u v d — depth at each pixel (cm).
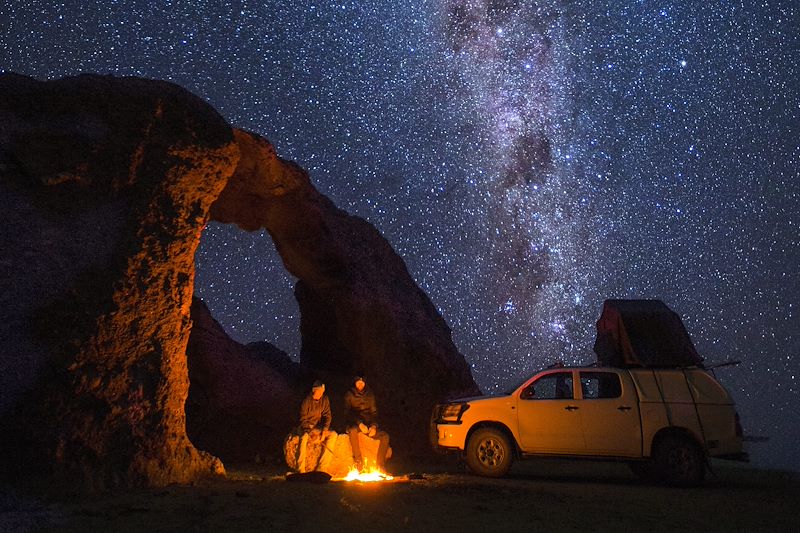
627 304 1277
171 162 995
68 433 774
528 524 662
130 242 920
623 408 1122
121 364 857
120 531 570
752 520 754
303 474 928
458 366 1625
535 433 1135
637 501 866
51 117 973
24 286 834
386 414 1534
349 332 1620
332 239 1598
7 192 900
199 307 1558
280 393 1555
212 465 944
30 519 607
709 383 1136
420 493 821
